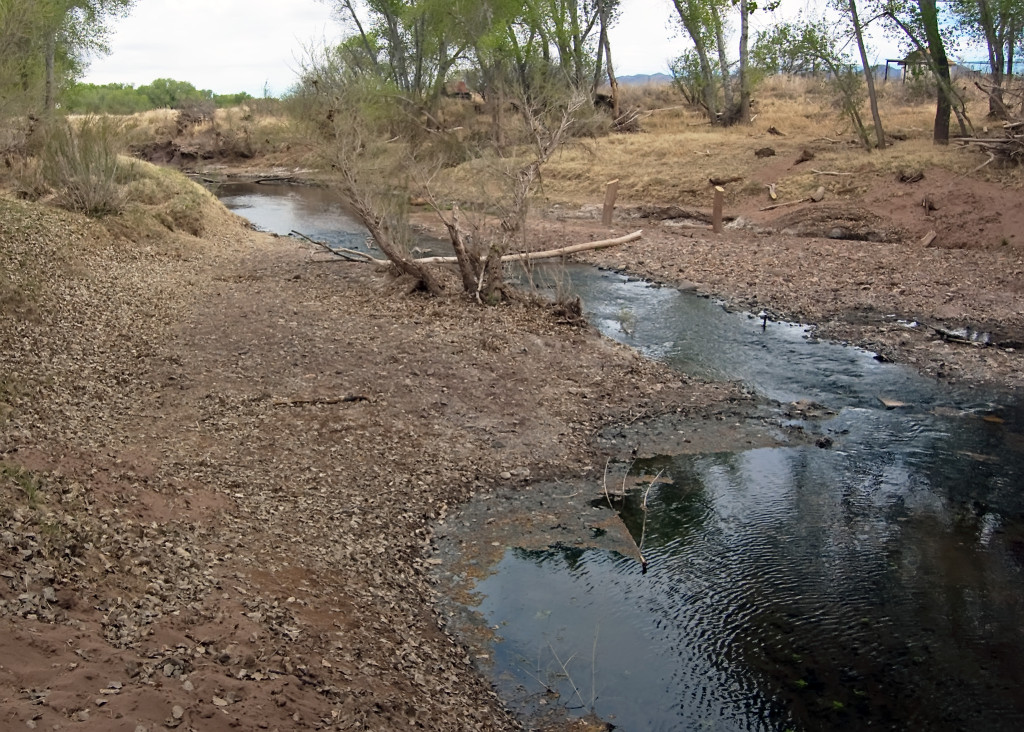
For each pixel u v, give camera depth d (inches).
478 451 406.6
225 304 609.6
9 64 808.9
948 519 358.0
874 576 314.0
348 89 789.9
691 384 509.7
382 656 238.4
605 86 1952.5
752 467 404.8
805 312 666.8
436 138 1164.5
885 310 665.6
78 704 161.6
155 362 473.7
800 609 292.7
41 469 281.9
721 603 295.7
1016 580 312.0
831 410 477.1
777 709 244.4
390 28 1546.5
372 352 514.3
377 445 399.5
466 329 569.9
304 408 430.0
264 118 2023.9
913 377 528.4
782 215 1002.7
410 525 338.6
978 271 750.5
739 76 1672.0
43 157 813.9
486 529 343.0
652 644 272.5
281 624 232.2
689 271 805.9
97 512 263.7
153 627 206.1
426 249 935.0
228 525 293.4
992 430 450.6
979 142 966.4
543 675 255.6
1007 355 561.3
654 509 362.6
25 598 196.5
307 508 329.7
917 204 929.5
